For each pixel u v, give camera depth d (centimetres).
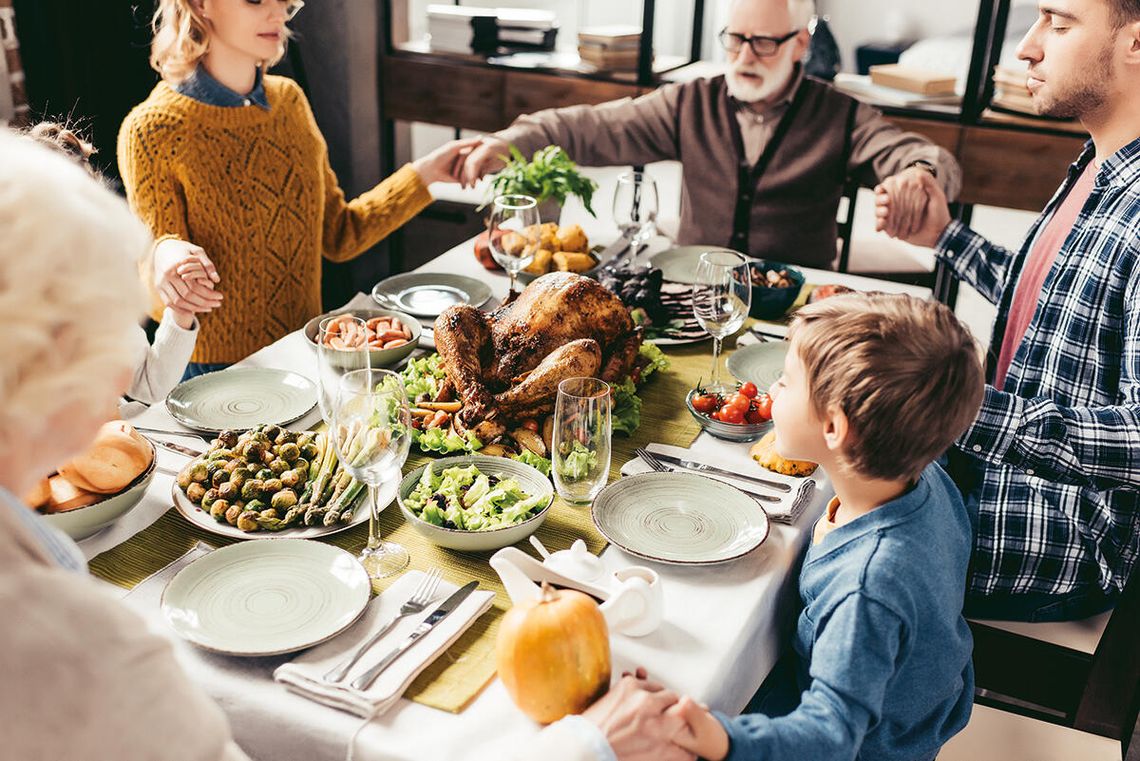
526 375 162
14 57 283
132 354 69
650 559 125
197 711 69
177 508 132
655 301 200
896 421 109
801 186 309
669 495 142
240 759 74
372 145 389
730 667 113
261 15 200
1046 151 314
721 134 310
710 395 167
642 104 312
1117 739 153
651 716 97
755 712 135
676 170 533
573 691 99
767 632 127
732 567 129
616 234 255
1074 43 159
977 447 144
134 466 128
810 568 125
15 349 62
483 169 251
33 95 291
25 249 62
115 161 309
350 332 172
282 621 113
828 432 115
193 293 165
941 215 215
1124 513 163
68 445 68
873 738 124
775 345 192
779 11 285
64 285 63
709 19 488
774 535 135
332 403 131
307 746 102
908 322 110
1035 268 185
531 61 375
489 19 377
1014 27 373
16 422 63
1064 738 151
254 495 131
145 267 177
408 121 389
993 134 317
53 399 63
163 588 118
